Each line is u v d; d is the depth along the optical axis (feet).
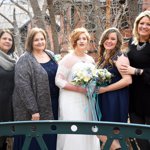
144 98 16.17
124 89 16.40
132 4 32.45
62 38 39.06
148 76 15.74
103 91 16.56
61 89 17.15
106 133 11.23
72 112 16.83
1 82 17.17
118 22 40.47
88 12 39.65
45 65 17.20
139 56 16.05
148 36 16.05
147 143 16.35
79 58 17.25
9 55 18.53
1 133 11.37
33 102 16.55
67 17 39.93
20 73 16.71
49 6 35.76
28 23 51.11
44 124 11.35
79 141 17.08
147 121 16.37
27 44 17.24
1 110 17.22
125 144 11.19
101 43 16.96
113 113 16.38
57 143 17.44
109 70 16.55
